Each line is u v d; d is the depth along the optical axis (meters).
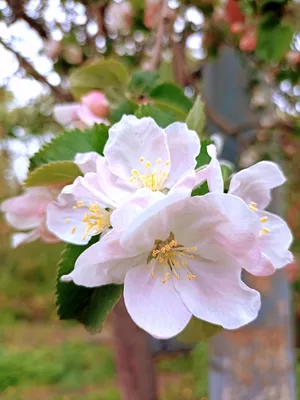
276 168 0.11
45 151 0.13
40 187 0.13
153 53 0.19
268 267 0.10
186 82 0.26
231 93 0.29
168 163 0.11
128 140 0.11
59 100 0.25
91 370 0.85
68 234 0.12
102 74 0.17
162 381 0.83
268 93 0.31
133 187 0.11
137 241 0.10
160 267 0.11
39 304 1.28
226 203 0.10
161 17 0.20
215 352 0.28
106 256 0.10
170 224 0.10
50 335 1.10
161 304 0.11
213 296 0.11
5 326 1.17
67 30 0.28
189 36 0.30
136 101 0.16
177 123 0.11
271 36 0.21
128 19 0.29
